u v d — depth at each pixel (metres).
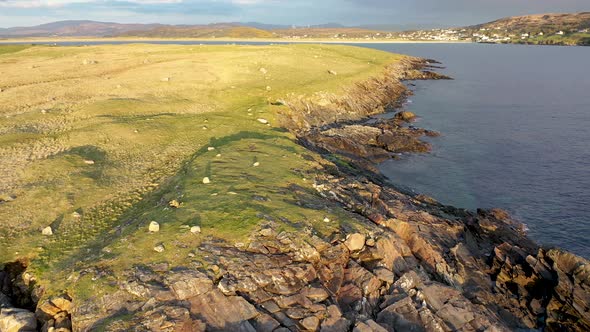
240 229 19.92
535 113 71.88
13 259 19.42
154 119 43.78
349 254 20.66
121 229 21.59
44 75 61.94
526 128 62.06
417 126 62.28
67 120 41.81
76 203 25.14
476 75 123.06
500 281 24.66
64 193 25.98
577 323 21.16
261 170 29.36
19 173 28.25
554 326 21.30
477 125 63.44
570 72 131.00
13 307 16.69
